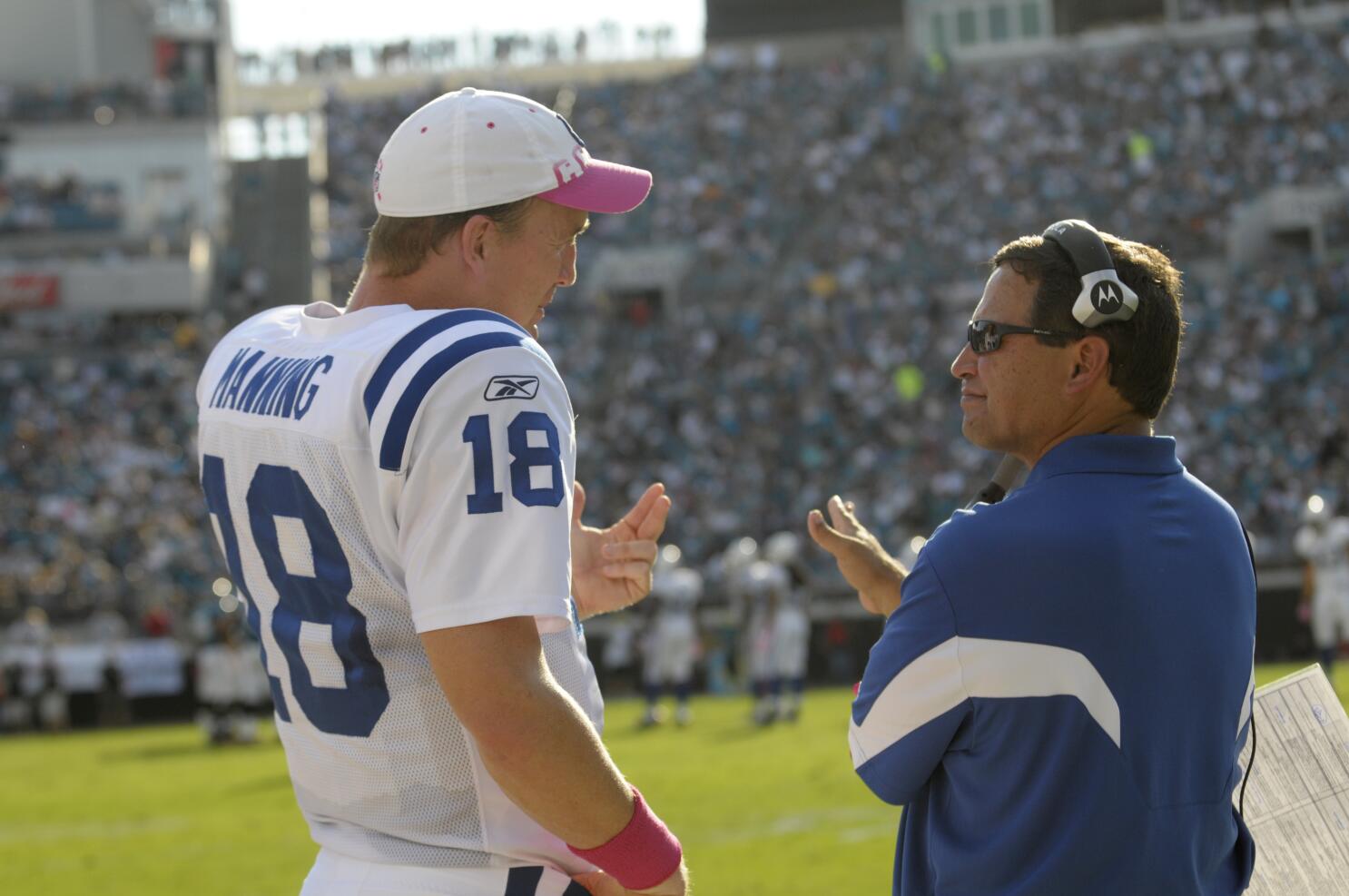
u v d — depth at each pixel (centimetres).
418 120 242
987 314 253
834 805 1038
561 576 214
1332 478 2814
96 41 4309
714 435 3219
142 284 3612
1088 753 229
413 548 216
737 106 4388
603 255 3872
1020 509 238
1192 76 4203
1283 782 288
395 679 228
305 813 247
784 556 1719
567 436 225
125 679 2225
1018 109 4216
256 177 4338
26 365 3378
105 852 991
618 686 2311
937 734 236
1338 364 3188
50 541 2770
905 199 3997
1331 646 1722
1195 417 3025
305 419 231
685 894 223
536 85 5069
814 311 3584
